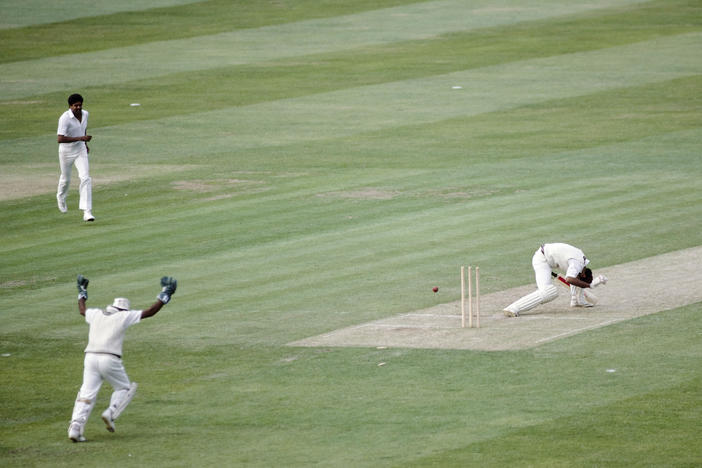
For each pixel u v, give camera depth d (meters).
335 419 50.75
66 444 48.56
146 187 109.31
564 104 143.25
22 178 114.56
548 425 48.81
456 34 189.62
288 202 101.31
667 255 79.69
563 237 85.69
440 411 51.25
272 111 143.62
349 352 61.38
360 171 113.44
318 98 150.25
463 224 91.12
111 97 153.12
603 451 45.50
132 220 96.94
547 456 45.06
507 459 44.84
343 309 69.88
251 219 95.50
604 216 92.00
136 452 47.16
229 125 137.00
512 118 136.88
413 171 112.69
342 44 183.88
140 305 71.81
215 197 104.38
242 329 66.62
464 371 57.19
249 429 49.84
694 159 114.00
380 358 60.03
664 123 131.75
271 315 69.19
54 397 55.91
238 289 75.25
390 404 52.56
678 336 61.59
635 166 111.69
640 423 48.72
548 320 66.38
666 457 44.72
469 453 45.62
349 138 129.00
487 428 48.69
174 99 151.38
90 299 73.81
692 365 56.53
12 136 133.62
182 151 125.00
